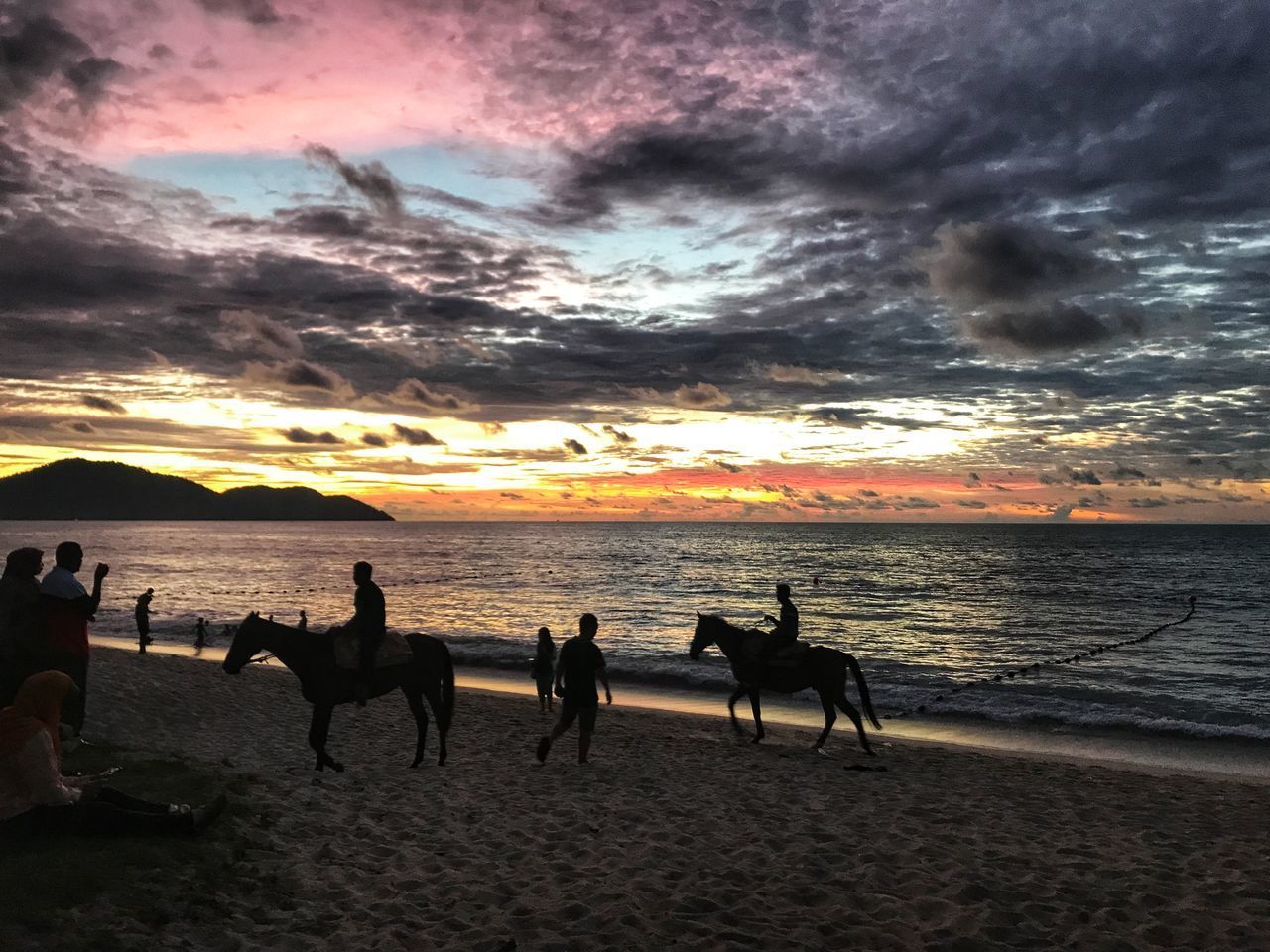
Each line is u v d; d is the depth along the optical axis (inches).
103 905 196.5
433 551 5270.7
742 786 394.6
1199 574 2950.3
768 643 527.5
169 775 321.1
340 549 5595.5
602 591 2428.6
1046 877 265.1
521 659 1034.1
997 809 359.3
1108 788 414.0
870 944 210.7
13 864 210.1
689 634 1440.7
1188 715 744.3
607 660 1008.9
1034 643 1317.7
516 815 327.9
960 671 1024.2
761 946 207.8
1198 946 213.2
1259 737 619.5
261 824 283.0
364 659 396.8
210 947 190.2
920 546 5383.9
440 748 469.4
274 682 748.0
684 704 759.7
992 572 3107.8
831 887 251.9
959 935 216.2
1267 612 1775.3
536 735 536.1
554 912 224.8
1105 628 1518.2
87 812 233.8
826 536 7500.0
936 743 599.5
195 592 2450.8
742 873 261.3
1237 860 287.4
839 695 510.3
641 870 262.4
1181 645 1285.7
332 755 446.0
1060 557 4089.6
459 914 223.8
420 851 276.1
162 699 605.3
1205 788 417.7
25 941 173.6
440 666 430.0
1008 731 648.4
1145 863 281.9
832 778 420.2
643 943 206.1
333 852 263.0
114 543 6510.8
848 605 1980.8
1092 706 737.6
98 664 805.2
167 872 221.9
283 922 210.2
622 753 483.5
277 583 2815.0
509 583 2763.3
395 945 199.9
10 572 335.3
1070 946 212.1
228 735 495.8
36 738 229.0
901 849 291.3
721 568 3494.1
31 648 333.1
